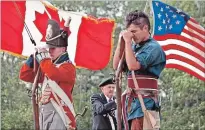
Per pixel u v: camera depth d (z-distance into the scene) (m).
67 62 9.30
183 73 35.72
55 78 9.02
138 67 8.63
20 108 43.41
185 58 15.09
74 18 14.34
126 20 8.97
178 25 14.88
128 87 8.93
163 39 14.83
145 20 8.91
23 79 9.77
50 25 9.27
